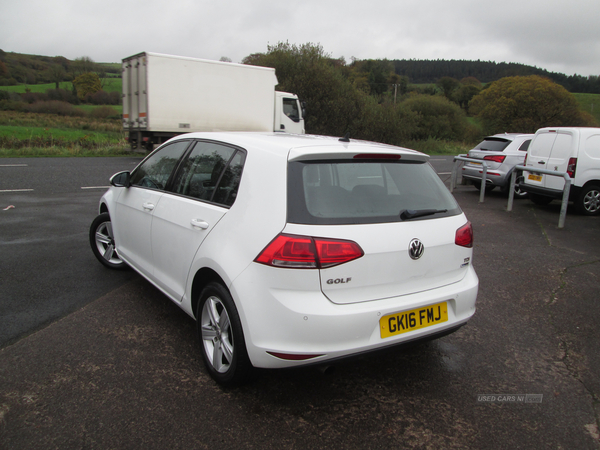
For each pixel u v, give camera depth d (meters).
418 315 2.55
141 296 4.03
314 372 2.93
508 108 44.78
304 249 2.24
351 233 2.32
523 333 3.61
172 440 2.21
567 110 43.75
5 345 3.06
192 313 2.98
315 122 24.20
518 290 4.58
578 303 4.26
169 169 3.52
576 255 5.91
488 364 3.12
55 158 15.95
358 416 2.47
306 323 2.24
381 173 2.70
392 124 26.56
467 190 12.34
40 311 3.63
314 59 24.00
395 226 2.47
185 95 15.05
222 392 2.64
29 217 7.03
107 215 4.58
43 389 2.58
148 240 3.56
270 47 24.38
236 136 3.04
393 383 2.84
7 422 2.29
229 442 2.22
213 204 2.81
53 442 2.16
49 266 4.73
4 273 4.47
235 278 2.40
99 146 19.20
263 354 2.33
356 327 2.31
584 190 8.72
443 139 45.44
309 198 2.36
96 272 4.60
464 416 2.51
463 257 2.80
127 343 3.17
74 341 3.16
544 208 9.64
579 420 2.51
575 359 3.21
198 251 2.78
